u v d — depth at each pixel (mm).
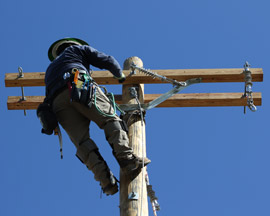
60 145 6543
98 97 6422
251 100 8477
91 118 6387
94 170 6281
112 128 6340
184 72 8789
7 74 8875
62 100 6438
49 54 7598
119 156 6363
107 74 8750
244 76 8758
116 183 6301
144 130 7703
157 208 7445
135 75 8625
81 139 6410
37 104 9086
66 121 6477
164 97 8188
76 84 6320
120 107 7859
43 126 6523
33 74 8875
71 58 6598
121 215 6480
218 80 8805
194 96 9078
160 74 8758
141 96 8617
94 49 6719
